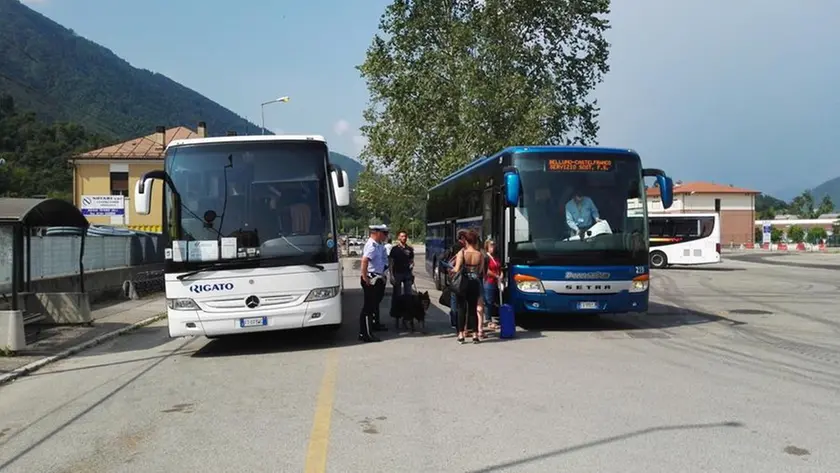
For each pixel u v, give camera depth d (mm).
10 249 14750
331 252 10695
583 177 12445
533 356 9766
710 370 8648
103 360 10805
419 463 5203
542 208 12328
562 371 8625
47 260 17000
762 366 8922
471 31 38250
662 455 5281
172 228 10453
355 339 11867
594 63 40031
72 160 50625
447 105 39438
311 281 10516
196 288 10336
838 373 8445
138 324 14930
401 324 13664
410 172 41906
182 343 12414
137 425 6664
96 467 5430
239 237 10445
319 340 11867
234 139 10766
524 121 36531
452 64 38719
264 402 7363
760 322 13688
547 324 13508
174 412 7121
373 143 43438
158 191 49469
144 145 53188
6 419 7180
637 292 12242
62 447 6043
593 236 12219
